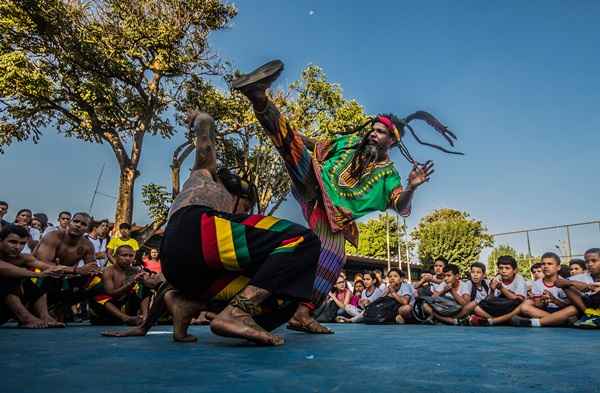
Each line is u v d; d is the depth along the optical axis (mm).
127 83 15000
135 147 15680
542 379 1502
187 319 2650
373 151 3893
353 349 2338
